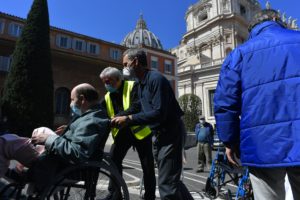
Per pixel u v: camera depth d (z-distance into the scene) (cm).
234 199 508
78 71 3416
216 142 1202
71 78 3341
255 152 205
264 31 235
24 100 1798
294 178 205
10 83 1833
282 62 208
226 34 5850
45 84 1889
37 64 1883
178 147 320
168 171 311
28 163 311
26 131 1759
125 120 310
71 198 306
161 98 311
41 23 1966
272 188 210
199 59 6197
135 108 399
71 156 288
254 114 210
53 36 3328
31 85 1831
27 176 293
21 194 298
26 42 1895
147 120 307
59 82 3238
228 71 233
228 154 237
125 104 432
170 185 307
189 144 696
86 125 303
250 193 465
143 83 345
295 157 189
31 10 1978
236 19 5875
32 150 313
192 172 940
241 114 223
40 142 302
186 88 5678
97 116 316
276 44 216
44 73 1902
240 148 220
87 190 295
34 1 1989
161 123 322
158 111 307
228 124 228
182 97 3506
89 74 3503
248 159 211
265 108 206
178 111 335
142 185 548
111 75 429
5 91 1841
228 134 228
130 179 729
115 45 3797
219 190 527
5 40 2891
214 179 561
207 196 542
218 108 233
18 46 1900
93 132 302
